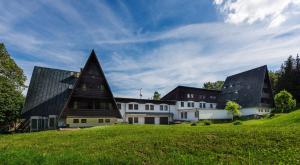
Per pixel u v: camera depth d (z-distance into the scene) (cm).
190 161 1249
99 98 4466
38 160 1287
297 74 7556
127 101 5969
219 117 6462
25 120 4266
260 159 1274
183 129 2331
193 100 7388
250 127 2223
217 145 1541
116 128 2750
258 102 6506
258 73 7069
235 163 1218
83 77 4375
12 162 1259
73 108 4188
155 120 6338
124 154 1452
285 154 1309
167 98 7462
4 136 2686
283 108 6103
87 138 2125
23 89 4900
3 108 3869
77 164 1206
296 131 1712
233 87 7769
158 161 1283
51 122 4206
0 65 4450
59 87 4612
